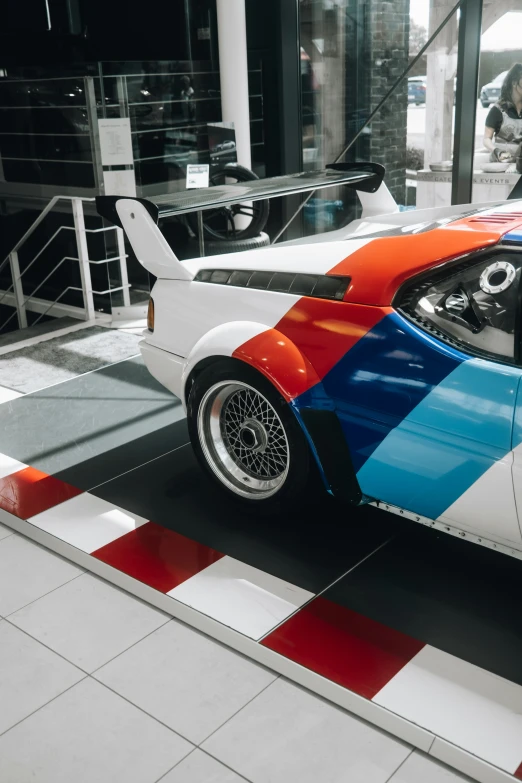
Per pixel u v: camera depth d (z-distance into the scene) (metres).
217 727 2.04
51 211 7.12
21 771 1.93
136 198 3.12
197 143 6.53
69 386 4.62
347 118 7.03
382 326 2.39
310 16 6.94
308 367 2.58
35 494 3.29
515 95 5.69
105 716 2.10
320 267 2.63
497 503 2.19
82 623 2.50
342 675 2.13
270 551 2.76
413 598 2.46
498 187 6.04
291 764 1.91
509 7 5.51
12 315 7.72
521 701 2.02
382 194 3.76
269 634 2.32
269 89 7.14
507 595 2.46
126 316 6.04
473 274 2.31
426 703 2.02
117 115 6.04
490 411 2.14
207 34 7.27
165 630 2.44
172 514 3.06
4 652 2.37
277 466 2.89
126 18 7.67
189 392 3.09
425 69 6.37
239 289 2.84
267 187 3.48
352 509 3.02
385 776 1.86
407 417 2.34
